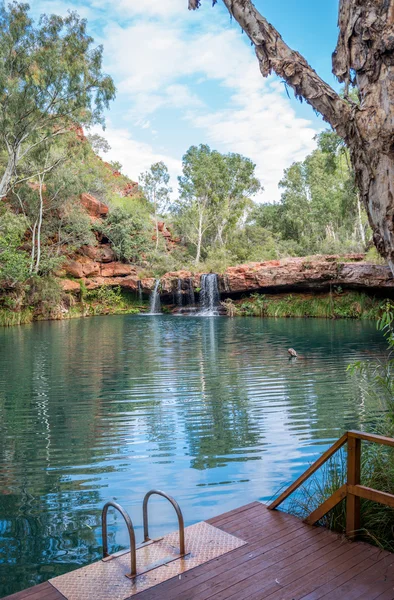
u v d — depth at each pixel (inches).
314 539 120.1
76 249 1305.4
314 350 504.4
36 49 810.2
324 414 266.2
